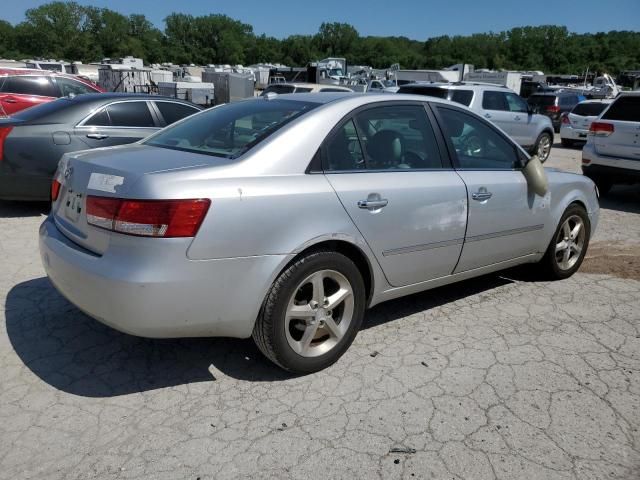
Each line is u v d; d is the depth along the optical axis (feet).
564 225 15.70
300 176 10.07
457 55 471.62
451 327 12.98
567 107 71.36
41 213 22.15
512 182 13.65
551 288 15.67
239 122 11.32
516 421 9.45
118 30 407.64
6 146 20.02
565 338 12.53
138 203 8.72
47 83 39.93
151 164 9.71
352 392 10.18
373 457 8.49
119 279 8.72
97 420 9.23
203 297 9.11
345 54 493.77
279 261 9.61
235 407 9.66
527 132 43.73
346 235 10.41
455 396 10.12
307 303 10.43
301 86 48.01
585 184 16.14
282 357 10.14
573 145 58.80
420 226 11.67
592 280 16.42
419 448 8.71
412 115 12.32
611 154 28.22
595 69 415.44
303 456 8.48
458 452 8.64
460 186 12.39
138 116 22.88
